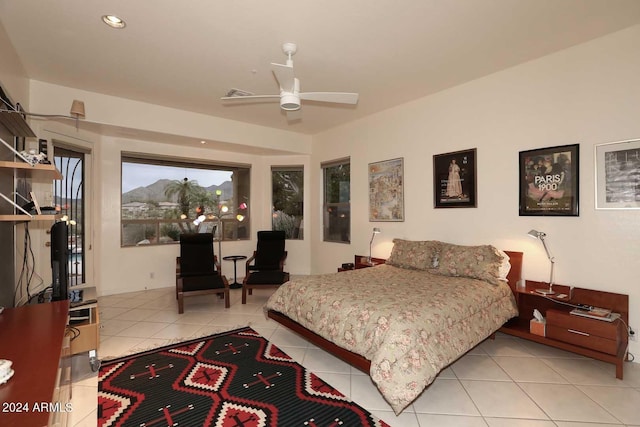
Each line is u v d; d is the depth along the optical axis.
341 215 5.54
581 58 2.83
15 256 2.70
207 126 4.79
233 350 2.91
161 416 1.96
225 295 4.19
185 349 2.92
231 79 3.50
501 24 2.50
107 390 2.24
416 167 4.21
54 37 2.66
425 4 2.24
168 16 2.38
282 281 4.45
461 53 2.98
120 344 3.02
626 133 2.61
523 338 2.92
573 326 2.56
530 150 3.15
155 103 4.26
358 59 3.07
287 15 2.37
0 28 2.43
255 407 2.06
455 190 3.79
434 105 3.98
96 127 4.11
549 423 1.89
